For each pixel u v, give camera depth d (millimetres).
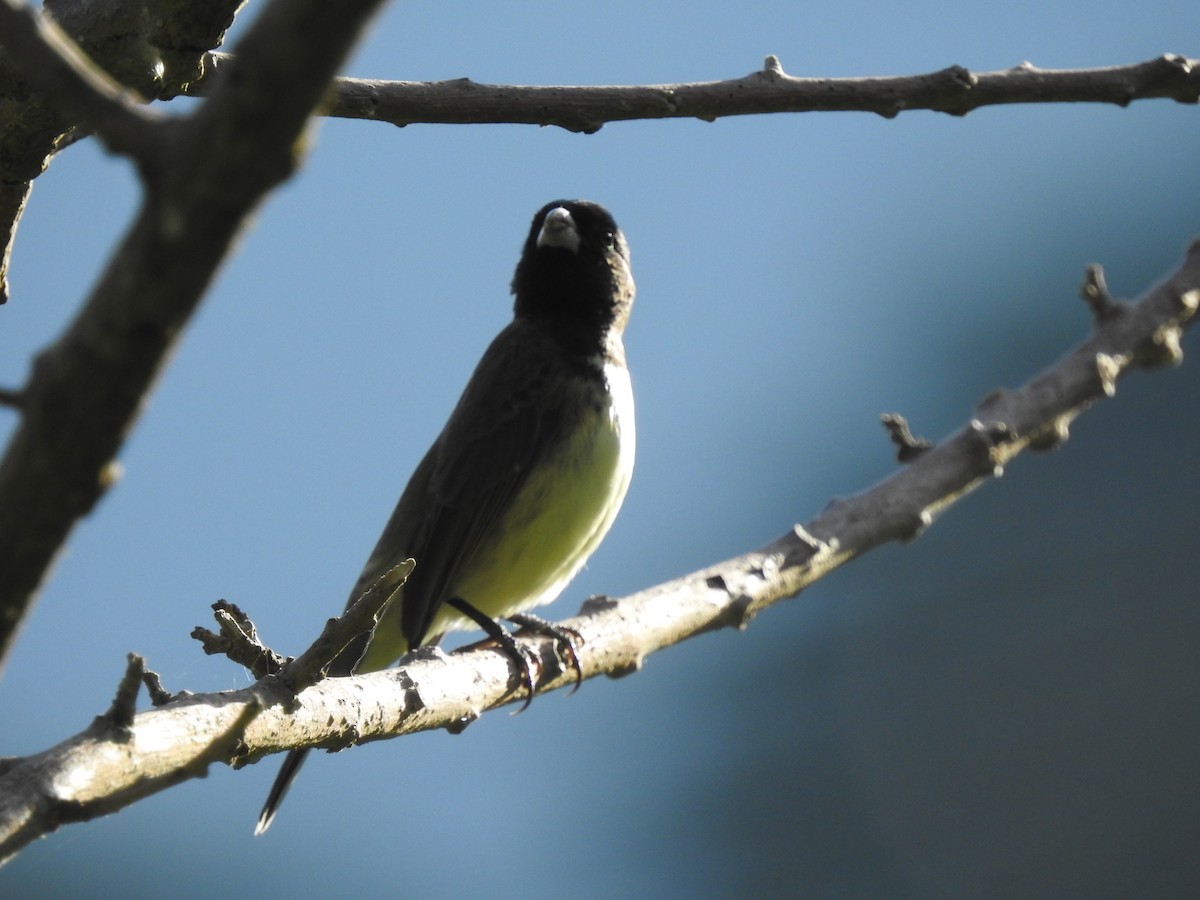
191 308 3338
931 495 9516
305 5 3111
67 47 3469
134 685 5094
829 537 9312
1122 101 8820
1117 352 9953
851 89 8539
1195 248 10297
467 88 8445
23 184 8156
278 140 3205
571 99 8438
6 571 3551
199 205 3234
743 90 8539
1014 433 9633
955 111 8711
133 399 3412
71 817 4652
